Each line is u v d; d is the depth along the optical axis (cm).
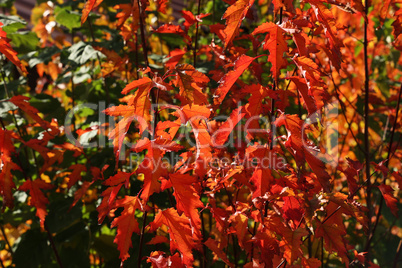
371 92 167
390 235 178
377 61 197
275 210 104
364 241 167
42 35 201
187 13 124
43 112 171
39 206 119
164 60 151
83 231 151
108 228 160
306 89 95
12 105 139
